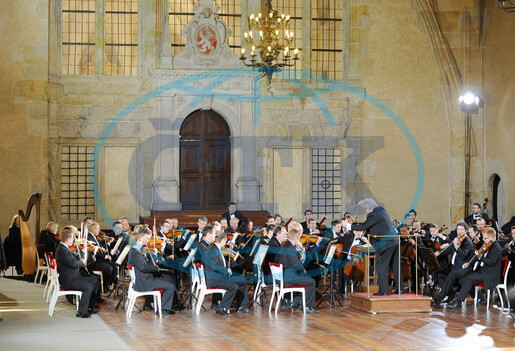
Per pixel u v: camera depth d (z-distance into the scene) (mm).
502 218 20453
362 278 14461
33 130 20719
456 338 10234
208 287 12281
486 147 21438
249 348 9578
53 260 12312
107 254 14617
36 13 20844
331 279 13172
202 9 21594
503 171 20344
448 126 22156
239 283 12633
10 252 18016
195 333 10625
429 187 22094
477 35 21797
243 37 22344
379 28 22359
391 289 15375
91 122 21422
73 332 10680
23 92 20703
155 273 12383
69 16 21734
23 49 20750
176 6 22156
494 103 20906
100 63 21734
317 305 13109
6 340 10070
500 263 12773
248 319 11875
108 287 14656
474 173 21750
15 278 17875
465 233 13312
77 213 21406
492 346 9688
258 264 13250
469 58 21828
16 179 20578
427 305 12625
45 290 14250
